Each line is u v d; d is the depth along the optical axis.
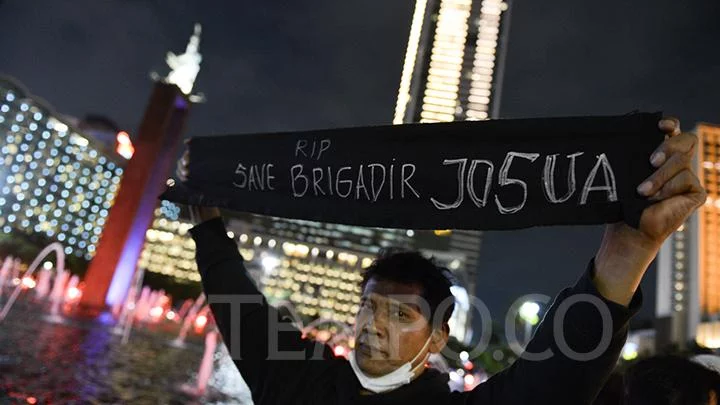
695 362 2.39
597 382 1.67
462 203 2.23
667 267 133.12
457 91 144.88
